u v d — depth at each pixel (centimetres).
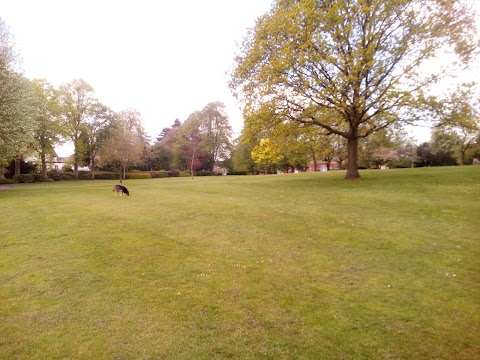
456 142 4547
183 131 5875
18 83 2192
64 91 4216
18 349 365
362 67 1633
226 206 1306
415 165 5384
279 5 2048
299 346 362
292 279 554
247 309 451
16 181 3625
